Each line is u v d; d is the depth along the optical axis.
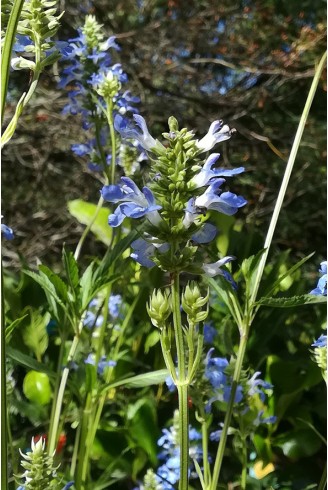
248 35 1.20
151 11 1.21
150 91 1.17
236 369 0.25
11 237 0.27
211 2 1.20
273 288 0.24
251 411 0.32
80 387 0.37
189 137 0.19
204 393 0.28
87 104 0.36
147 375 0.30
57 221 1.23
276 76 1.19
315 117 1.27
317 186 1.17
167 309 0.19
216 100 1.19
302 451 0.42
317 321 0.47
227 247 0.50
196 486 0.41
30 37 0.22
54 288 0.30
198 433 0.36
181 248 0.20
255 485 0.40
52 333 0.49
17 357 0.29
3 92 0.17
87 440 0.35
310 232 1.22
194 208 0.19
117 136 0.38
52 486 0.22
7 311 0.44
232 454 0.44
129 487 0.44
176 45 1.20
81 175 1.20
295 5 1.19
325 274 0.23
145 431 0.42
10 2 0.22
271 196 1.20
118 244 0.29
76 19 1.13
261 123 1.15
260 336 0.44
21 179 1.24
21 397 0.51
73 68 0.36
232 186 1.22
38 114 1.15
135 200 0.19
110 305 0.43
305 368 0.42
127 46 1.15
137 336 0.49
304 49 1.10
